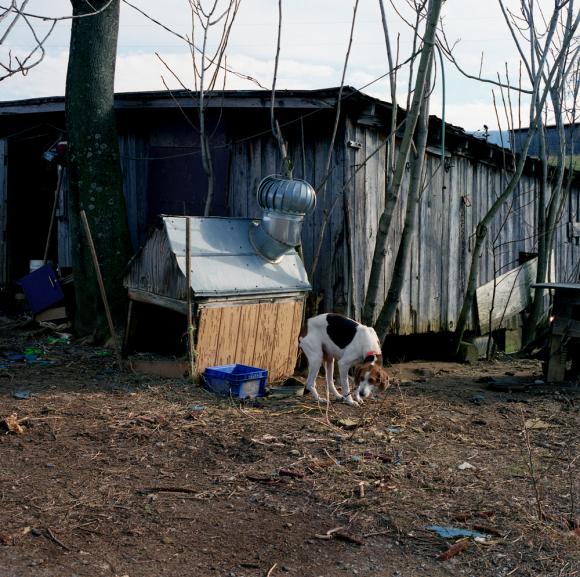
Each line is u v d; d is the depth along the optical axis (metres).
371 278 7.97
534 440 6.04
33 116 11.32
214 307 7.18
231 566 3.63
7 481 4.59
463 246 11.52
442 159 9.09
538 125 10.57
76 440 5.47
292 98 8.66
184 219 7.57
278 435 5.77
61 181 11.06
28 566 3.54
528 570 3.66
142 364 7.75
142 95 9.57
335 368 8.55
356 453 5.41
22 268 12.38
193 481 4.77
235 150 9.55
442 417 6.66
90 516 4.14
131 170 10.34
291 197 7.48
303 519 4.22
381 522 4.20
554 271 14.76
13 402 6.44
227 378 6.89
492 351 11.60
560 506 4.50
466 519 4.25
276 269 7.84
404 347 10.85
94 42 9.11
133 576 3.49
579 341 8.73
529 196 13.94
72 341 9.52
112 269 9.30
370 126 9.11
